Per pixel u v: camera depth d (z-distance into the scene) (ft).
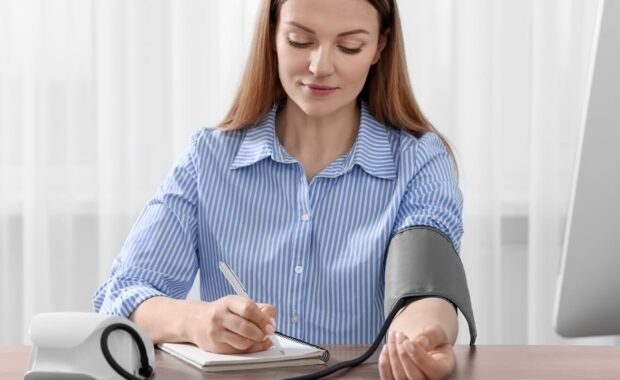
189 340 4.14
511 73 8.74
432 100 8.69
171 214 5.33
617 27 3.05
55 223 8.81
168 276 5.21
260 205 5.31
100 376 3.44
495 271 8.79
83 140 8.76
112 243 8.75
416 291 4.23
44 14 8.68
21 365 3.84
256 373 3.72
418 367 3.47
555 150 8.72
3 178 8.80
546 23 8.63
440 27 8.66
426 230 4.60
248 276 5.25
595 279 3.30
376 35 5.08
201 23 8.66
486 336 8.82
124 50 8.70
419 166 5.24
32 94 8.68
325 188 5.25
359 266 5.10
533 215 8.73
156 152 8.77
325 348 4.22
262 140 5.35
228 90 8.63
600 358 3.91
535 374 3.61
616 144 3.15
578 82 8.72
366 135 5.35
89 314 3.57
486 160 8.72
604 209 3.22
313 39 4.91
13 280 8.92
